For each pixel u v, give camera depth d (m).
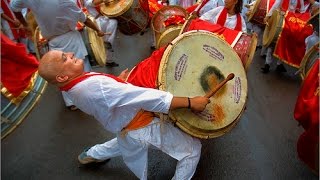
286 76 5.25
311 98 2.57
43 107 4.31
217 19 4.03
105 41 5.48
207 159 3.41
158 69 2.45
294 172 3.27
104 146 3.07
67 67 2.18
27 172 3.26
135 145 2.51
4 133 2.31
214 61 2.73
